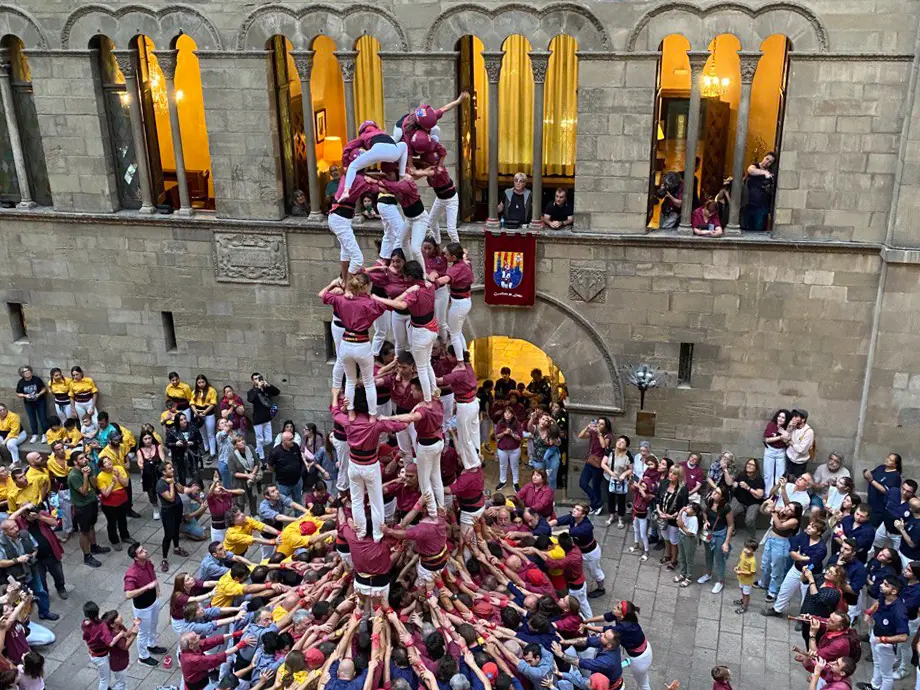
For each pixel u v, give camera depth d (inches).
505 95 803.4
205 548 764.6
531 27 707.4
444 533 477.7
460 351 494.3
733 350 753.0
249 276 817.5
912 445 735.1
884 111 677.3
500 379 872.3
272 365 845.8
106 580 731.4
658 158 846.5
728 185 748.0
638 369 760.3
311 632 500.7
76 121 797.9
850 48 668.1
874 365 719.7
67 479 760.3
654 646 648.4
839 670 514.0
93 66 781.9
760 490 737.6
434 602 500.7
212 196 861.8
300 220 799.1
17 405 909.8
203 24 749.3
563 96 795.4
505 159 827.4
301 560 600.7
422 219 461.1
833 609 557.6
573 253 751.7
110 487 741.3
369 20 728.3
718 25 682.2
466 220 793.6
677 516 695.7
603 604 687.1
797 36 674.2
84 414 880.3
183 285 834.2
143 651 644.1
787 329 738.8
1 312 877.8
